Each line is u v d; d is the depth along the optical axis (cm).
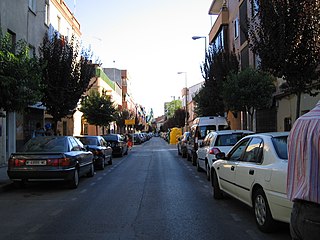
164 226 700
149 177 1467
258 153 693
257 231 653
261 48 1075
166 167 1888
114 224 720
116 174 1589
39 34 2330
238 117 3155
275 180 582
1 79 1085
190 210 838
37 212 841
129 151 3581
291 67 1015
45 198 1023
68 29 3284
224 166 870
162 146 5047
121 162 2244
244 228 676
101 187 1213
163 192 1090
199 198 987
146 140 8312
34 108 2311
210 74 2761
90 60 2116
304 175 327
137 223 725
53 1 2766
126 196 1031
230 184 821
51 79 1909
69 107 1998
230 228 679
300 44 988
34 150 1191
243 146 802
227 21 3309
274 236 619
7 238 632
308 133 328
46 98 1955
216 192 959
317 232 309
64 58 1950
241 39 2800
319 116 330
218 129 1956
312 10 977
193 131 2103
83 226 707
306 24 980
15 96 1145
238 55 2625
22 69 1141
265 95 1836
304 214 323
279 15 1000
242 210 832
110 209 860
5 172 1512
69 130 3641
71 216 794
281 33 995
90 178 1458
